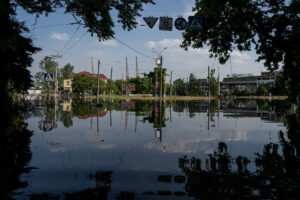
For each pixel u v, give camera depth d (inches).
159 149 177.2
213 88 3085.6
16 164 136.3
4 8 180.7
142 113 529.7
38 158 149.9
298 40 262.2
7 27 194.7
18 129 272.4
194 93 3319.4
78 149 176.2
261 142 206.5
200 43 350.6
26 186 102.8
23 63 477.7
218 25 318.7
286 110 657.6
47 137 225.6
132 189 99.6
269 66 330.6
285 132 264.7
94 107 724.0
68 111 552.1
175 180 110.7
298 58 259.0
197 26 312.3
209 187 102.0
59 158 149.9
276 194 94.3
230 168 129.0
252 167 131.0
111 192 96.5
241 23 289.7
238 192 96.5
